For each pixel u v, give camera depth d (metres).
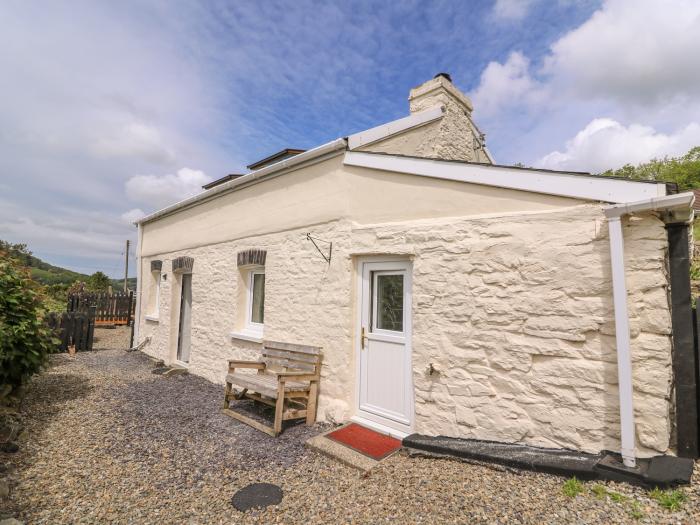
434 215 4.07
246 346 6.45
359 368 4.69
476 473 3.11
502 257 3.51
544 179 3.35
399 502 2.86
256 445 4.19
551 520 2.41
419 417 3.94
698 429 2.73
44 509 2.96
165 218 9.59
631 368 2.80
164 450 4.08
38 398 5.66
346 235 4.84
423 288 4.00
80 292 19.64
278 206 5.97
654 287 2.80
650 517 2.29
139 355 9.74
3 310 4.84
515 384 3.36
